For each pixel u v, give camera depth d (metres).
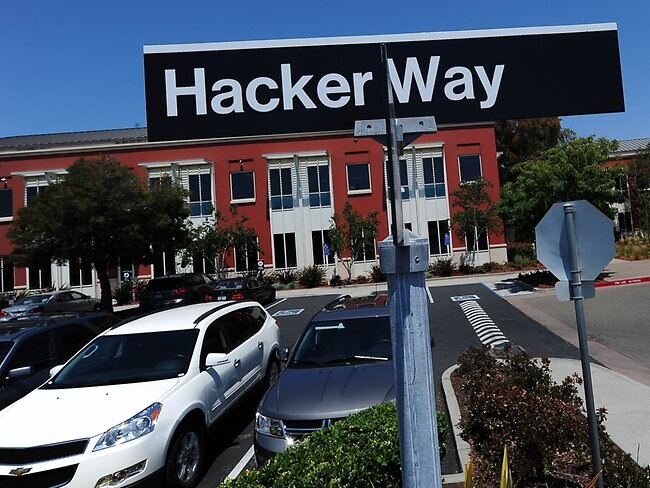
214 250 27.42
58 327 7.63
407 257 1.63
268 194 30.67
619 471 3.51
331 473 2.95
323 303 20.20
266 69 2.09
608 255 3.22
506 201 19.62
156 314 6.89
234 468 5.37
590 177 18.00
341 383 5.23
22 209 19.47
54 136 38.91
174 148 30.95
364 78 2.10
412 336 1.66
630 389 6.39
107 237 18.98
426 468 1.68
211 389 5.63
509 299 16.16
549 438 3.92
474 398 4.49
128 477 4.31
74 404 4.87
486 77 2.13
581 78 2.18
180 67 2.08
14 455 4.29
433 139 29.83
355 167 30.38
